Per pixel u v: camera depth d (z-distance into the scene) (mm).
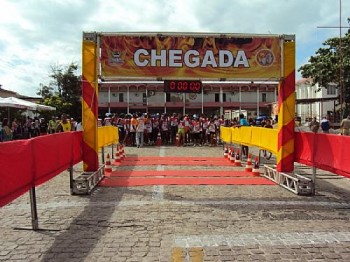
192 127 22359
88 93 8898
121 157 14195
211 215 6324
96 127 9055
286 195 7977
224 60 8898
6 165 4547
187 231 5441
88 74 8828
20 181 4988
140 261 4324
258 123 22766
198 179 9875
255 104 60781
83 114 8977
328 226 5711
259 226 5695
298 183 8016
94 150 9062
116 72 8797
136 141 20797
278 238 5129
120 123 21844
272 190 8523
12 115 29891
